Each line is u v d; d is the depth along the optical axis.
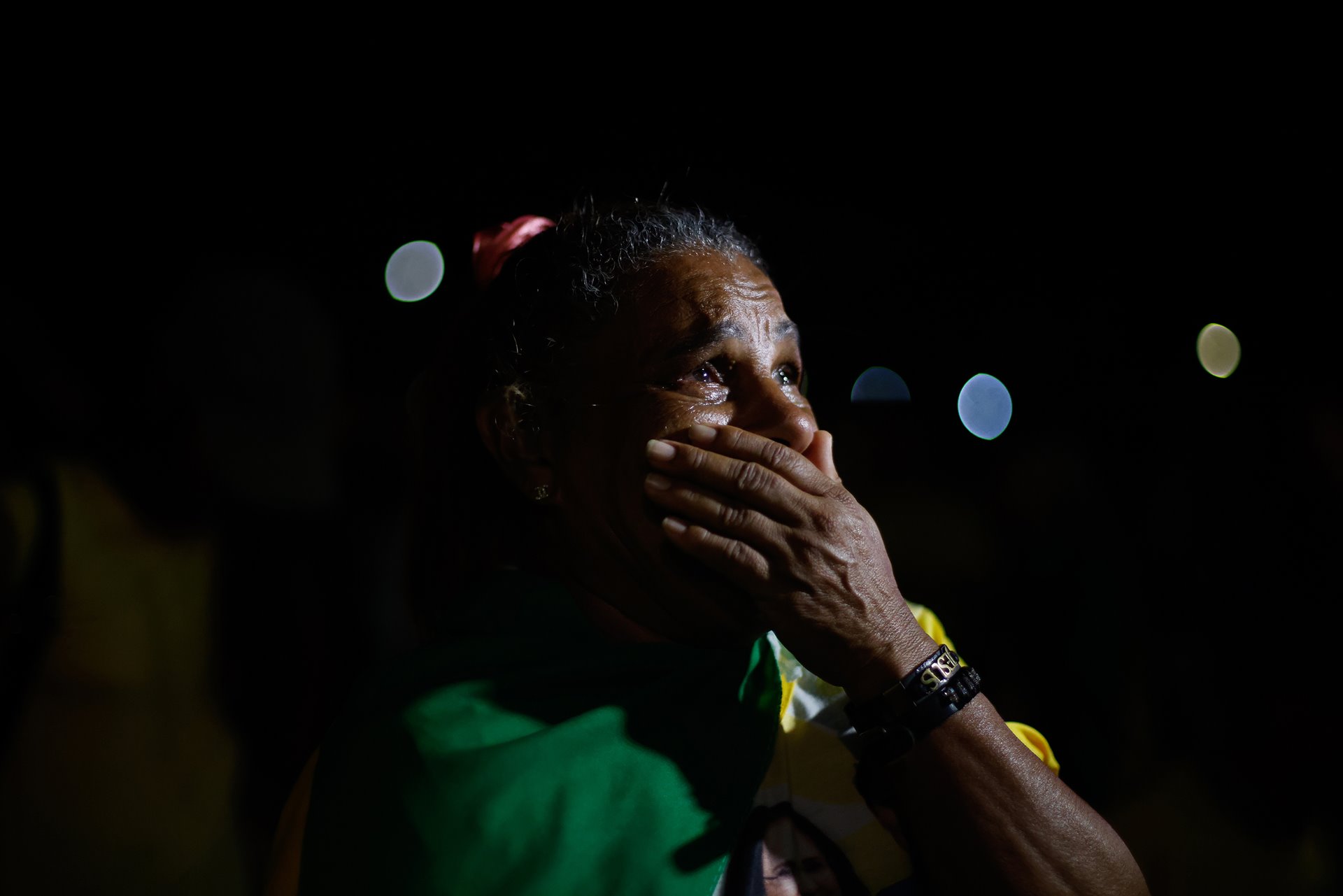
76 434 1.53
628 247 1.08
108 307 1.99
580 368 1.05
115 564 1.49
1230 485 2.32
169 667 1.55
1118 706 2.49
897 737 0.92
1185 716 2.32
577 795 0.94
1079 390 4.12
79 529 1.46
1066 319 4.25
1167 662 2.36
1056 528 2.89
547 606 1.07
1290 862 2.20
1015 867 0.89
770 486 0.94
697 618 1.04
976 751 0.91
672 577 1.01
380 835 0.93
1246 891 2.22
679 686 1.04
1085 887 0.90
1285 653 2.23
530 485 1.09
